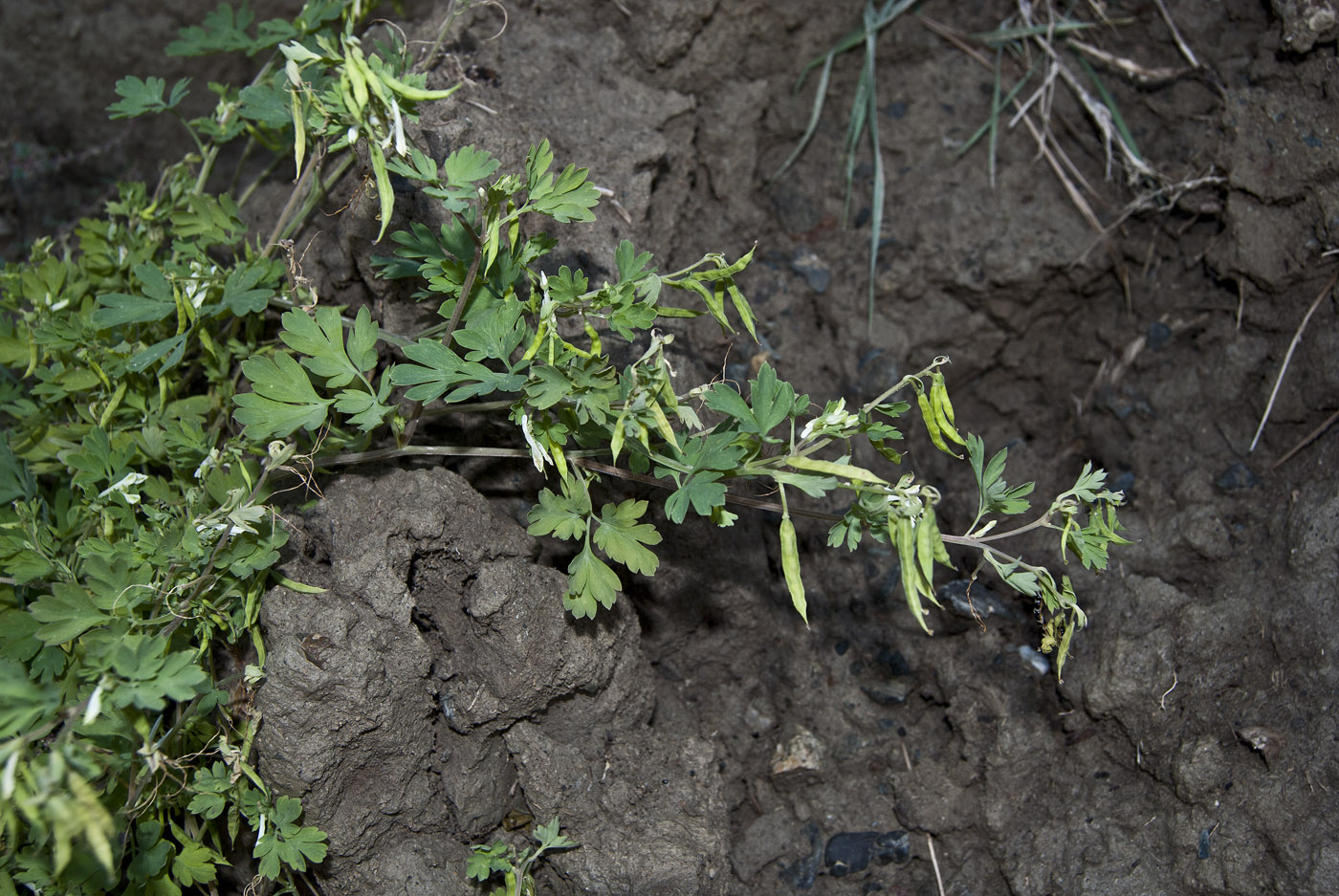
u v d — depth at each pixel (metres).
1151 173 3.17
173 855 2.27
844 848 2.74
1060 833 2.64
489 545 2.44
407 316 2.65
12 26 4.08
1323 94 2.85
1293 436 2.84
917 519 1.96
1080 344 3.29
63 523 2.49
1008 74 3.37
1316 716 2.43
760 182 3.36
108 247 2.79
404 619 2.30
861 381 3.18
